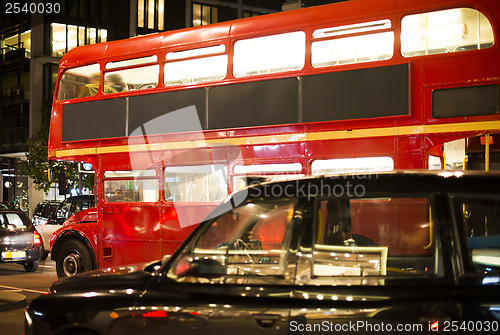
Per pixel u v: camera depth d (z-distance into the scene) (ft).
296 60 29.50
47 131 120.26
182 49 32.94
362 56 27.94
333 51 28.55
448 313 10.49
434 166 28.48
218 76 31.78
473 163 28.71
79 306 13.41
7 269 53.88
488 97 24.99
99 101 35.94
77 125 36.81
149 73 34.37
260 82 30.07
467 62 25.50
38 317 13.87
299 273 11.80
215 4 149.69
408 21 26.96
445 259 10.86
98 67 36.29
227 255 12.64
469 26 25.99
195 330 12.14
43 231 57.93
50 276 47.80
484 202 11.09
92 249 36.86
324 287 11.50
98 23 146.30
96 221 39.04
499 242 10.91
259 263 12.34
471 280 10.62
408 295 10.84
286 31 29.71
